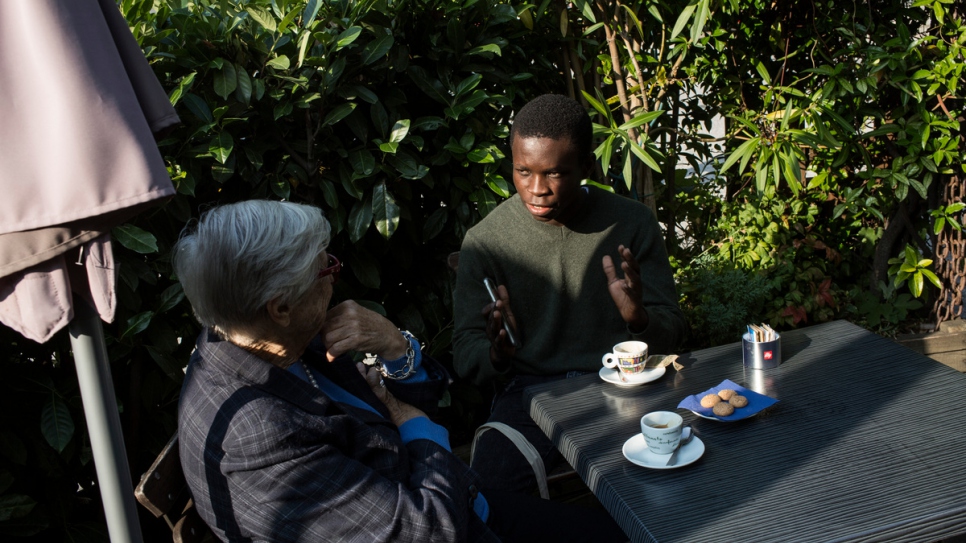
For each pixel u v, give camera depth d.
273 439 1.26
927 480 1.39
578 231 2.22
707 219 3.62
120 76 1.03
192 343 2.37
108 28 1.06
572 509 1.78
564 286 2.23
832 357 1.97
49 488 2.18
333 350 1.56
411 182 2.66
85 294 1.15
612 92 3.27
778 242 3.32
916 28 3.39
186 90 2.14
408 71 2.54
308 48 2.37
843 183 3.57
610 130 2.78
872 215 3.56
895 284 3.30
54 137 0.98
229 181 2.43
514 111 2.90
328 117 2.34
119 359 2.30
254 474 1.27
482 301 2.24
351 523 1.31
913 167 3.13
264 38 2.34
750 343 1.94
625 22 3.08
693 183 3.60
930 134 3.21
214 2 2.39
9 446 2.05
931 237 3.43
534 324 2.28
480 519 1.59
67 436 2.05
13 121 1.00
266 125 2.37
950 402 1.67
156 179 1.02
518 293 2.25
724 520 1.33
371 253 2.64
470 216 2.68
